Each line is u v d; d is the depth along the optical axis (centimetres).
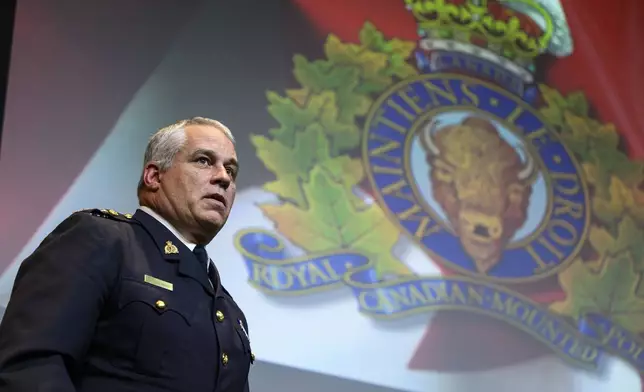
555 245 605
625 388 577
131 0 545
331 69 596
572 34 692
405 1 644
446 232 577
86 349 230
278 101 569
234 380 257
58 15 518
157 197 281
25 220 466
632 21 718
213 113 545
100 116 507
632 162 666
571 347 573
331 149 571
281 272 518
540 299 581
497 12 673
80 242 244
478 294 565
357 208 559
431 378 527
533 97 657
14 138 479
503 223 597
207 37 562
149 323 241
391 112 602
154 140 290
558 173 634
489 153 617
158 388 236
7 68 491
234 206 524
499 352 552
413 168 589
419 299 547
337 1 619
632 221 641
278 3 596
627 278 615
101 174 495
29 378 208
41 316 223
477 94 637
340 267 535
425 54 635
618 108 682
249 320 496
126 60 529
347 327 519
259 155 546
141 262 254
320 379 500
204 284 266
